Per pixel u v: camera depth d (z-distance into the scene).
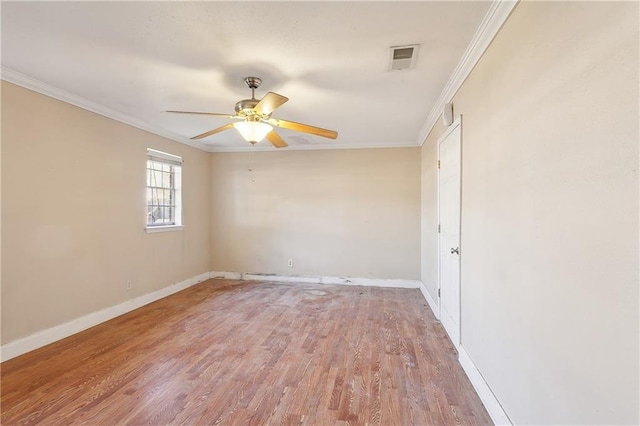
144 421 1.83
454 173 2.80
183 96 3.00
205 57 2.23
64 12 1.72
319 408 1.96
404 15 1.74
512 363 1.63
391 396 2.08
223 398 2.05
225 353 2.68
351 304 4.09
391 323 3.41
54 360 2.54
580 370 1.10
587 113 1.06
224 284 5.14
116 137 3.59
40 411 1.90
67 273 3.02
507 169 1.68
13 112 2.57
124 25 1.85
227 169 5.55
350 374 2.35
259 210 5.47
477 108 2.15
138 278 3.93
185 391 2.12
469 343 2.36
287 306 3.98
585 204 1.07
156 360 2.55
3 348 2.51
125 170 3.72
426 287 4.38
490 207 1.92
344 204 5.20
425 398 2.06
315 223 5.29
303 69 2.41
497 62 1.80
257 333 3.12
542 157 1.34
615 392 0.95
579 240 1.10
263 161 5.45
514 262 1.61
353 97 2.99
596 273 1.02
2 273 2.51
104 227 3.44
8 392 2.10
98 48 2.12
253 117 2.51
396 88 2.77
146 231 4.06
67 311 3.02
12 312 2.57
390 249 5.07
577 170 1.11
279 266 5.42
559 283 1.22
